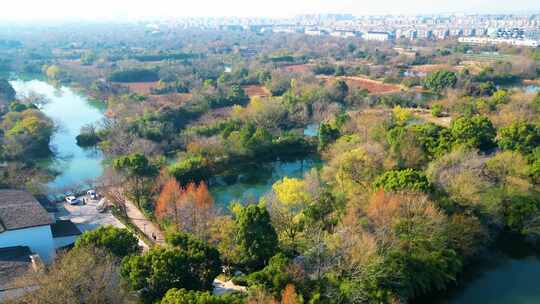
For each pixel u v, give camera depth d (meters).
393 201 74.62
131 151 129.50
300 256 69.94
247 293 61.06
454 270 73.88
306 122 170.62
